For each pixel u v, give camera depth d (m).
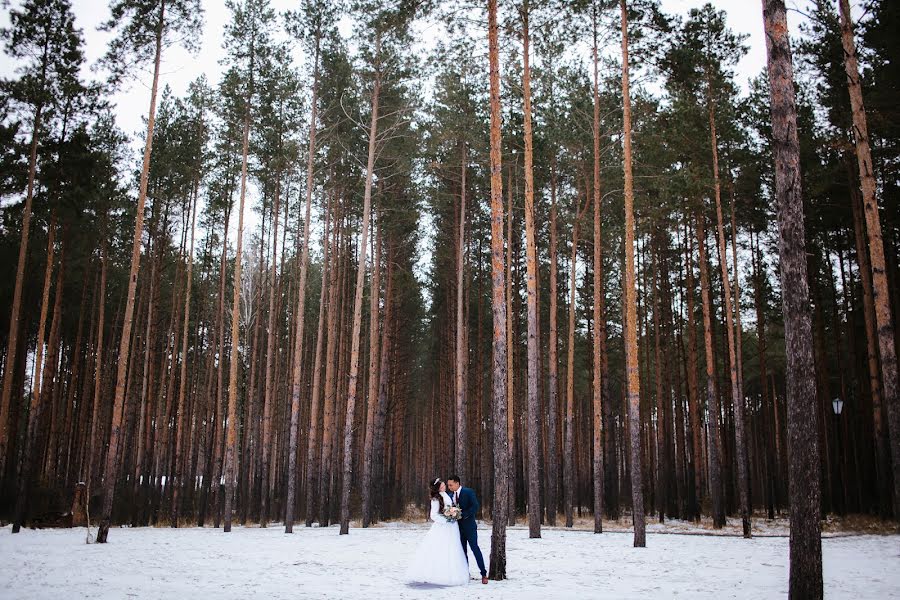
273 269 30.33
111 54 19.20
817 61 21.53
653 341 37.72
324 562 13.19
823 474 28.86
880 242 14.88
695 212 24.94
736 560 13.05
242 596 8.82
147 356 30.12
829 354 33.25
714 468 23.94
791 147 8.08
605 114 23.09
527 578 10.73
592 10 19.22
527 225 19.53
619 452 50.03
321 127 25.98
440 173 29.78
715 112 22.50
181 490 31.08
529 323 19.81
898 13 19.19
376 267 29.53
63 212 24.75
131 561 13.31
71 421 32.75
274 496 34.09
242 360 45.31
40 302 33.53
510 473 26.44
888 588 9.15
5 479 29.27
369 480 25.55
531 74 21.88
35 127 21.98
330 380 28.84
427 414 58.19
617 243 29.39
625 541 17.73
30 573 11.44
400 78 24.97
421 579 9.98
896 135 21.20
